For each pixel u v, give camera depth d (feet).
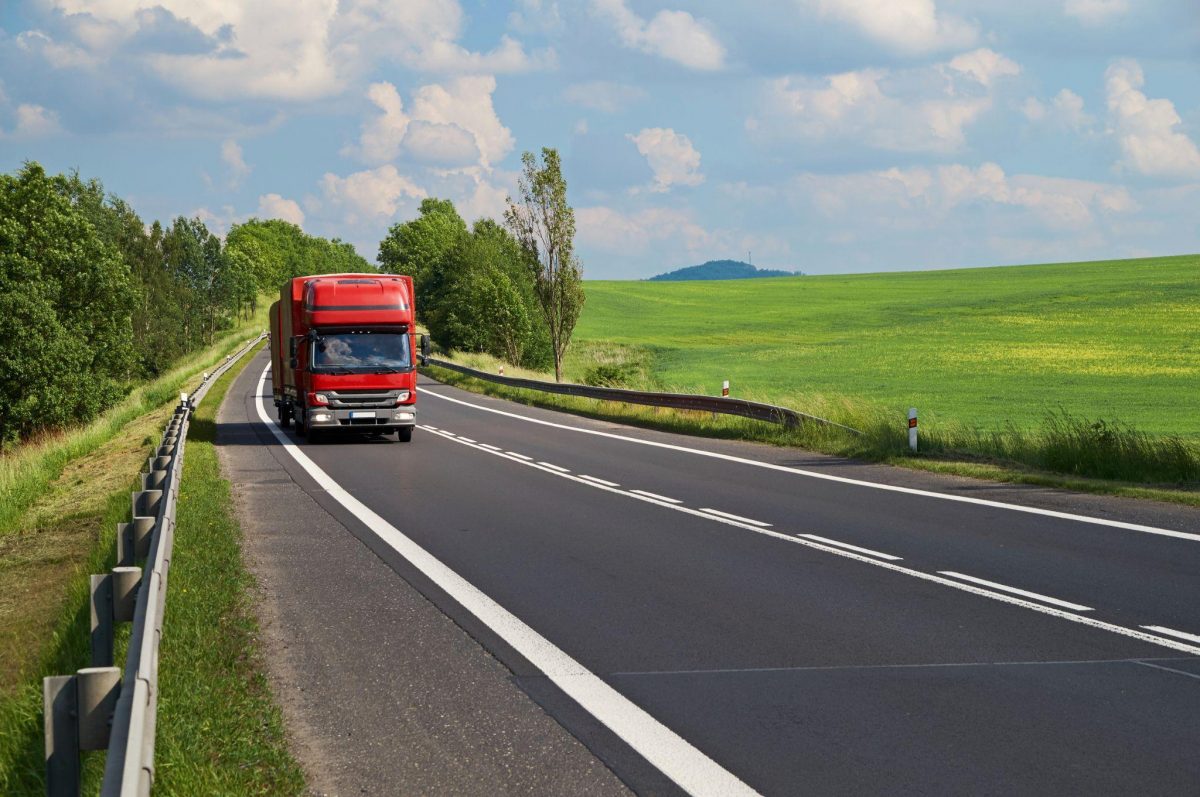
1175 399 155.84
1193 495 46.14
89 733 13.85
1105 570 33.12
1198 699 20.90
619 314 417.69
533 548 39.01
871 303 413.59
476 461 69.87
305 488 57.57
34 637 32.55
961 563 34.76
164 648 24.94
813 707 20.92
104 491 66.80
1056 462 56.39
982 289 433.07
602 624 27.94
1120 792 16.46
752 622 27.81
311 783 17.63
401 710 21.36
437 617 28.99
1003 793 16.53
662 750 18.79
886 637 26.04
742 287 540.52
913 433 64.54
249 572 35.19
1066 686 21.89
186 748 18.24
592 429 93.66
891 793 16.63
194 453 73.00
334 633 27.48
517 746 19.19
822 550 37.63
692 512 46.88
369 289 85.71
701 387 167.84
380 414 84.17
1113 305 320.70
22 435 166.71
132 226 323.98
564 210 151.23
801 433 75.46
